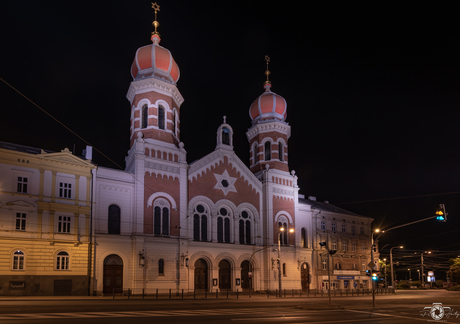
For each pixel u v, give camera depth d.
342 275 69.88
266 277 59.34
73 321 19.12
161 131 53.75
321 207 73.94
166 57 56.19
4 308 26.11
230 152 59.88
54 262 42.41
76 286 43.31
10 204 40.62
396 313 27.22
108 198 47.62
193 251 53.12
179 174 53.50
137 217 48.59
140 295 45.91
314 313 26.31
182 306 30.86
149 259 48.78
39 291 41.03
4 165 41.12
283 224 63.47
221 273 56.31
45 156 43.62
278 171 64.62
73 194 44.94
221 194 57.69
